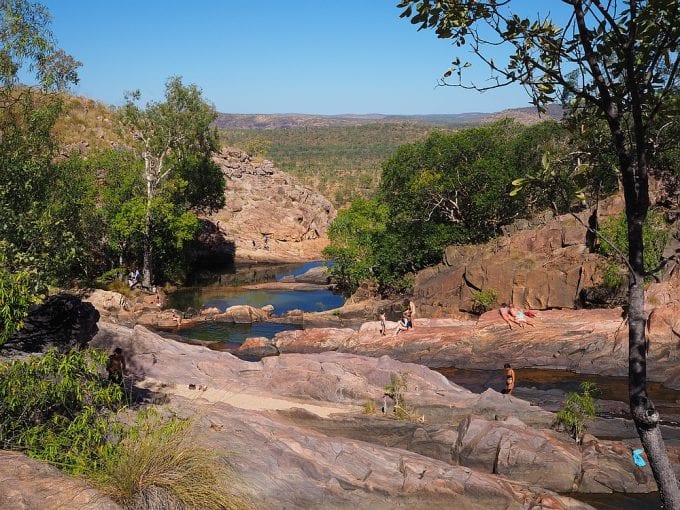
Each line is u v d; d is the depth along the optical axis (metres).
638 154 5.37
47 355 9.95
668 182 36.47
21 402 9.65
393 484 13.26
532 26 5.75
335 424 17.77
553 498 13.22
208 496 9.48
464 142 48.78
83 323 15.71
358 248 49.03
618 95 5.55
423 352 30.34
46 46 15.89
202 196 57.19
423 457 14.80
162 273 54.53
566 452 15.28
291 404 20.09
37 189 16.62
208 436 12.87
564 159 5.70
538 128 45.97
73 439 9.70
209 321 40.25
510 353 29.23
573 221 36.69
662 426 19.14
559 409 21.95
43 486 7.51
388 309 41.91
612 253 32.94
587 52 5.55
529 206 47.75
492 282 36.50
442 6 5.70
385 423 17.38
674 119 5.58
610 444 15.95
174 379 21.50
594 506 13.99
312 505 12.02
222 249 71.38
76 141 60.19
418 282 43.44
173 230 50.19
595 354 27.73
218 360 23.94
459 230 47.28
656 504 14.07
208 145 53.03
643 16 5.16
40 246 14.16
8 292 9.70
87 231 44.81
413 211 48.94
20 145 16.66
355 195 144.62
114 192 47.44
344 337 32.62
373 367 22.83
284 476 12.53
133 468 9.02
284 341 33.25
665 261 5.26
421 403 19.81
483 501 12.86
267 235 77.38
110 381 11.43
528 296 34.94
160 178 49.50
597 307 32.78
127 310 41.44
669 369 25.53
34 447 9.38
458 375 28.11
